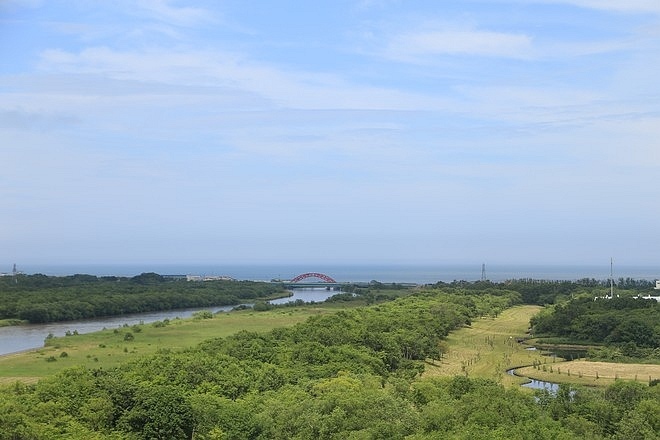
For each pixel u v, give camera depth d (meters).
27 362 125.44
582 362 160.62
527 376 141.88
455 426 73.19
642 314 199.12
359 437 68.44
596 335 192.62
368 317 170.00
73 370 89.31
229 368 100.00
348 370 108.06
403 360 139.12
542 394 94.19
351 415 77.44
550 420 77.94
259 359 113.25
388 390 95.31
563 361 162.75
